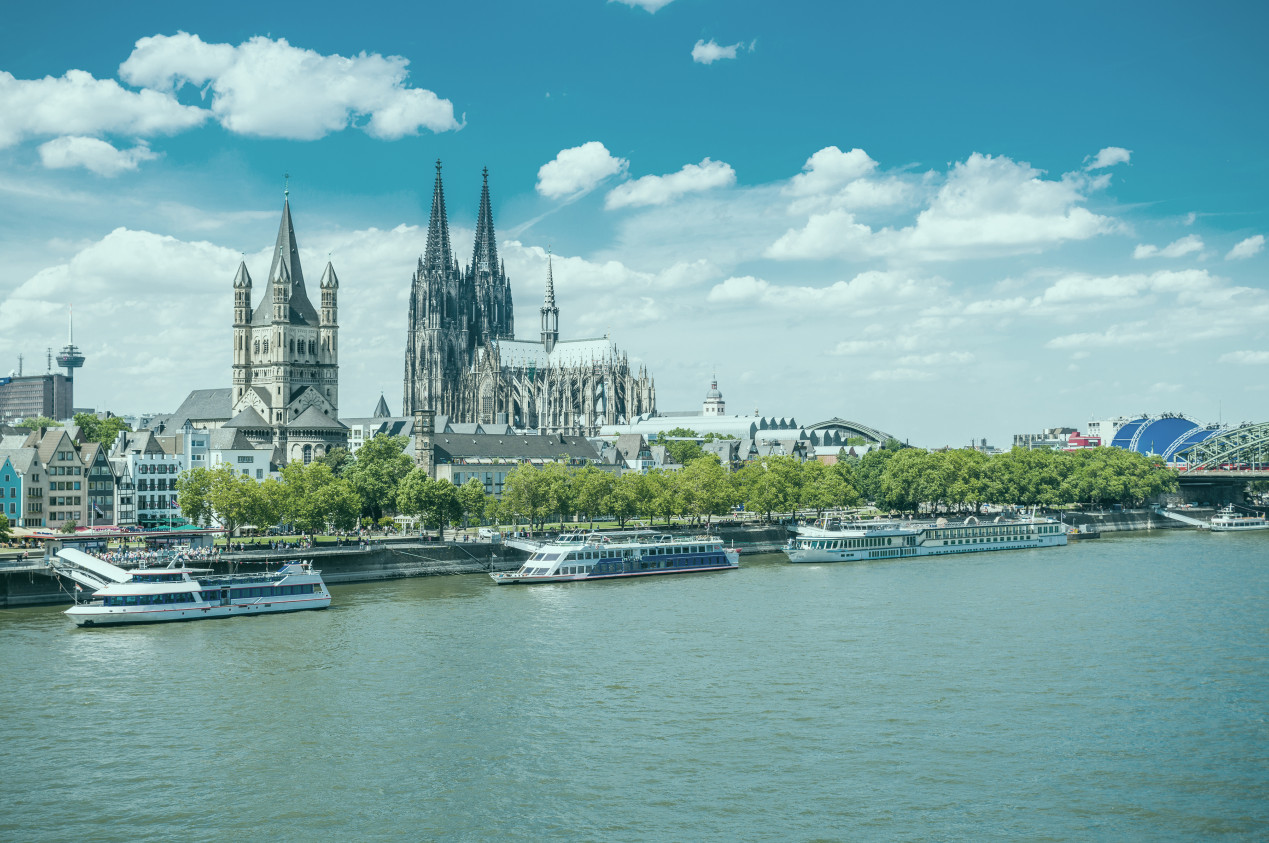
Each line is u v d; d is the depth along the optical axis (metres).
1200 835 77.44
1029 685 112.94
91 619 144.38
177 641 134.38
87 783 86.50
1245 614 152.00
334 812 81.25
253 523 190.88
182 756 92.19
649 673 117.94
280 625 145.12
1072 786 85.75
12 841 76.56
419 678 115.81
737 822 79.38
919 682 114.00
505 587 184.25
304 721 101.12
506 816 80.56
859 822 79.38
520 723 100.69
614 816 80.50
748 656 125.94
